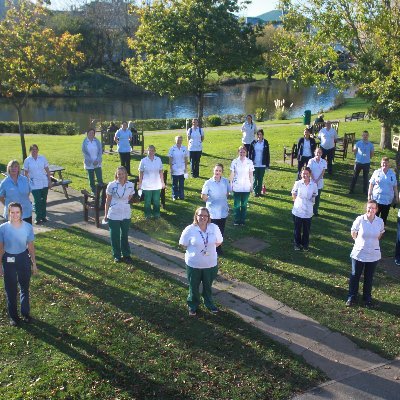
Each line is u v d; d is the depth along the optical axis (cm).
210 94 6475
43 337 705
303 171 1009
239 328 750
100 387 608
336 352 705
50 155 2042
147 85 2684
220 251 1021
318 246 1073
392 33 1655
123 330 730
